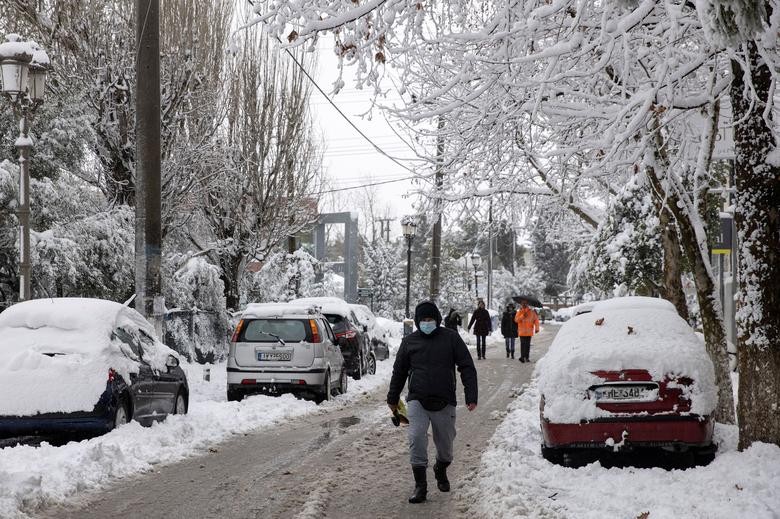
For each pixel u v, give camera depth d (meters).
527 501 7.43
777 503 6.64
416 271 89.12
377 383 20.50
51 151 20.12
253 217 27.11
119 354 10.58
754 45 7.70
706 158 10.84
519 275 85.69
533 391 17.36
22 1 20.36
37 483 7.61
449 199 11.94
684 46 10.42
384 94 8.73
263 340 15.35
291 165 27.44
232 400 15.58
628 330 9.21
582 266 27.69
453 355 8.14
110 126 21.14
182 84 21.91
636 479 7.96
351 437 11.59
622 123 8.60
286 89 26.98
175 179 22.20
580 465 9.51
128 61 21.02
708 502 6.91
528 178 11.62
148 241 14.02
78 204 20.30
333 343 17.09
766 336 7.89
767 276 7.87
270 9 7.63
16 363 9.91
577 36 7.24
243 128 26.38
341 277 67.12
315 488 8.28
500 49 7.93
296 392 15.78
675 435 8.50
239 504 7.56
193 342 23.67
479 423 13.30
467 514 7.33
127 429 10.26
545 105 9.05
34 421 9.70
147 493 7.97
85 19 20.59
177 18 22.36
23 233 13.30
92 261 20.16
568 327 9.74
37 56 13.53
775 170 7.80
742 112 7.96
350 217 41.62
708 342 11.09
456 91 9.72
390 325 41.44
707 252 10.98
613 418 8.59
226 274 27.47
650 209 24.73
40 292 19.52
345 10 7.93
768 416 7.88
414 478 8.20
